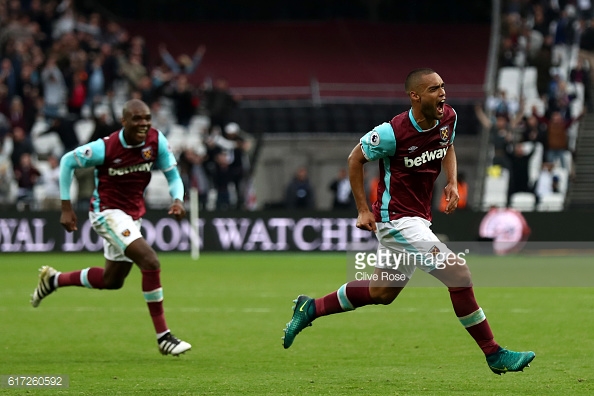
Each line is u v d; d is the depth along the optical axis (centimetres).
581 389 2419
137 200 3209
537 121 9312
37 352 3131
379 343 3306
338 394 2359
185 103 9350
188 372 2727
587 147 9656
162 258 7619
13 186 9050
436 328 3675
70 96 9225
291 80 12369
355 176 2486
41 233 7931
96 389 2448
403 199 2498
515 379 2577
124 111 3103
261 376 2652
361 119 10912
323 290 5166
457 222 7969
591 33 10350
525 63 10475
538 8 10612
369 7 13438
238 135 9106
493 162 8744
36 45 10069
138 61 9831
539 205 8969
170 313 4203
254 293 5028
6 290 5200
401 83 12362
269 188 10475
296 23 13350
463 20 13312
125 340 3412
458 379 2583
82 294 5019
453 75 12494
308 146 10519
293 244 8050
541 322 3828
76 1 12512
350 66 12644
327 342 3334
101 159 3122
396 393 2370
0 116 9319
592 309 4275
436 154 2475
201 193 8438
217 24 13250
